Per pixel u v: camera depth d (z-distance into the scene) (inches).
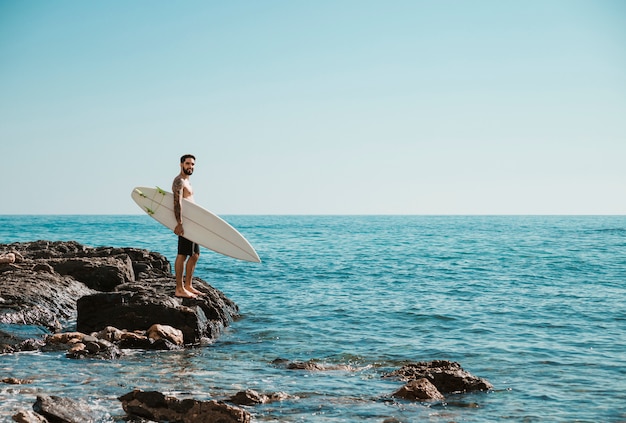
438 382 374.0
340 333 562.3
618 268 1261.1
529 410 334.3
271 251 1851.6
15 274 636.1
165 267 834.8
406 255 1670.8
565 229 4239.7
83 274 690.8
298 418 311.0
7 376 380.2
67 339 480.1
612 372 421.1
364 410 326.6
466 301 771.4
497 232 3686.0
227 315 610.2
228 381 382.6
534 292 867.4
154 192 561.3
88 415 297.0
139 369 408.8
